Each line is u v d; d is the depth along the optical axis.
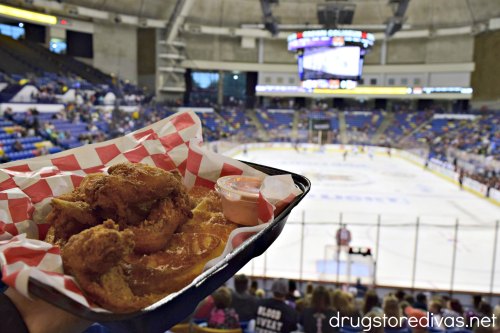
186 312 0.80
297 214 15.41
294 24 41.50
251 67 43.88
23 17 29.89
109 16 34.66
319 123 43.59
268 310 4.54
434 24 39.59
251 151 35.47
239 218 1.03
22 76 27.06
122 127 26.59
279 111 45.25
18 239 0.80
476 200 18.78
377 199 18.38
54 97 25.36
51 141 20.34
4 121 20.06
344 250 10.65
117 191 0.89
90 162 1.28
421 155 29.62
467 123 38.25
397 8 35.72
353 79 27.75
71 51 35.09
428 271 10.12
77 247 0.73
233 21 41.69
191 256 0.88
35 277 0.66
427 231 13.48
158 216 0.90
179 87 40.81
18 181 1.11
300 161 30.20
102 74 34.28
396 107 45.72
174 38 38.88
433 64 41.16
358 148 37.25
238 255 0.84
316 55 27.59
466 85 40.03
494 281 9.66
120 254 0.74
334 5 32.28
